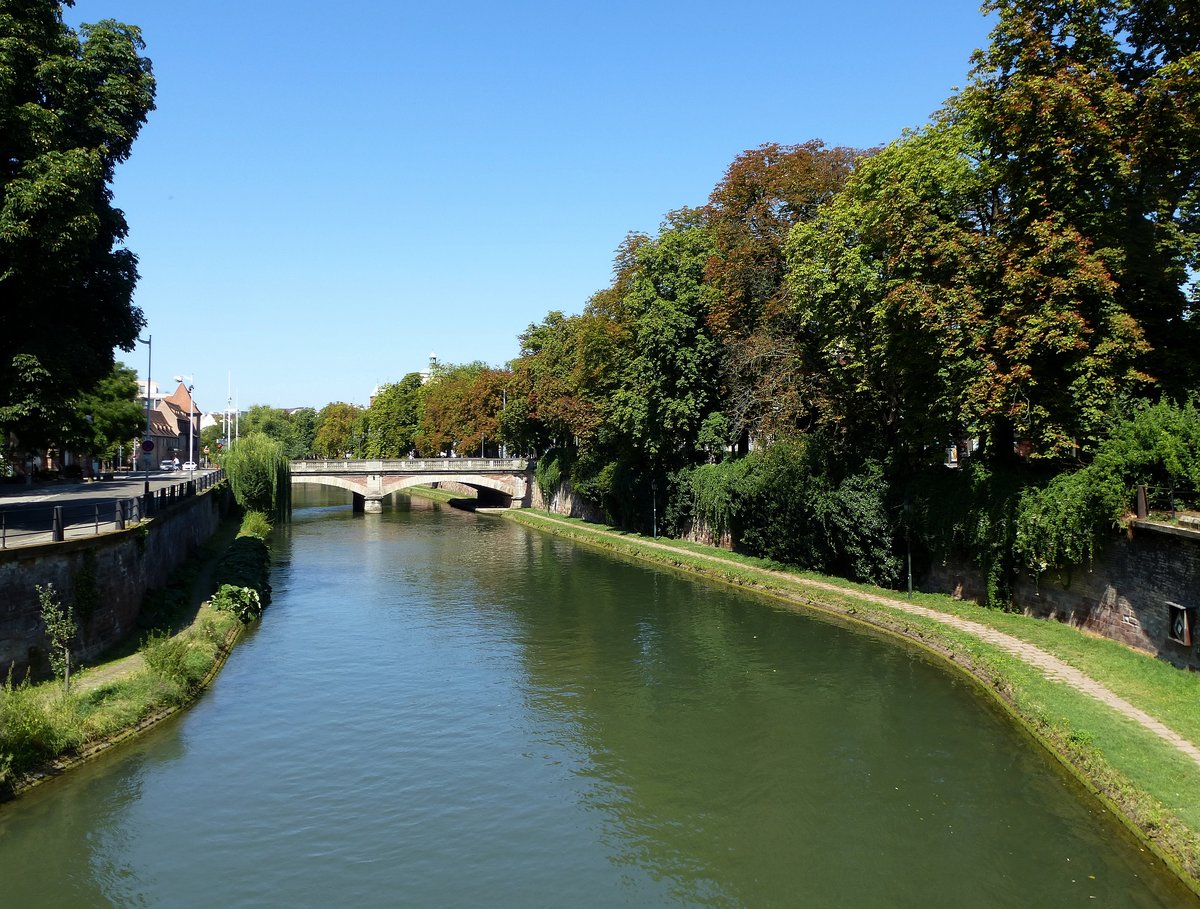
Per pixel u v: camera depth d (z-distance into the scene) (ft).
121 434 240.73
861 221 106.83
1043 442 89.97
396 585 152.15
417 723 79.36
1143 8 85.10
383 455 469.57
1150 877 49.49
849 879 52.08
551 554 195.21
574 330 254.27
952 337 91.30
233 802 62.75
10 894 50.70
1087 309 85.30
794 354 138.72
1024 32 86.94
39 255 80.18
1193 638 71.77
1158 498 80.23
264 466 248.93
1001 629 96.99
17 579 72.18
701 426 173.68
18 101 82.89
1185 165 85.66
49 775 63.93
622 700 85.51
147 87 93.86
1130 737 61.93
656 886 51.75
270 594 140.26
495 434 336.49
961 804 60.80
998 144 90.99
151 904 49.88
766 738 74.74
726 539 178.60
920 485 119.65
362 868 53.88
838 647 102.78
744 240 150.41
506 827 59.36
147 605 100.07
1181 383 89.35
